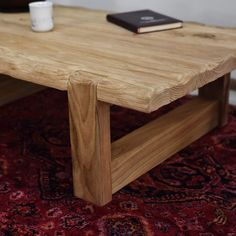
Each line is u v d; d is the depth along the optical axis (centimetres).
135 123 178
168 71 116
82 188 129
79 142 124
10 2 189
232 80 211
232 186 135
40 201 129
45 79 123
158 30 158
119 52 133
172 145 150
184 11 217
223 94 168
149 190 134
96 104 116
